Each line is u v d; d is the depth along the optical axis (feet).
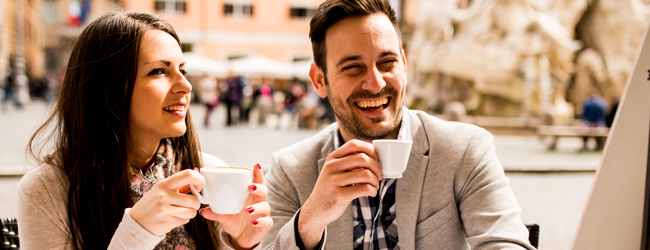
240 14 102.58
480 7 43.80
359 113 5.03
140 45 4.30
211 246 4.86
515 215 4.83
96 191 4.27
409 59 53.93
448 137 5.40
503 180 5.13
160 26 4.51
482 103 42.04
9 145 28.66
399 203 5.17
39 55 138.82
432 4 49.06
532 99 40.60
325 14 5.03
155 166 4.64
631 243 4.22
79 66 4.35
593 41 45.88
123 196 4.34
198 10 101.19
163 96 4.36
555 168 24.72
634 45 44.80
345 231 5.23
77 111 4.32
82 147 4.29
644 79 4.16
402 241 5.12
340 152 4.14
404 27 87.10
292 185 5.66
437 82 44.39
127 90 4.28
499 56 40.93
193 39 101.09
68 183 4.33
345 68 4.97
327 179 4.10
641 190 4.17
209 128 47.26
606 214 4.28
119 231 3.57
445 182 5.18
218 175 3.57
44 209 4.16
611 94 39.40
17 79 71.92
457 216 5.24
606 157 4.28
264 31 103.19
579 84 44.70
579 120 41.22
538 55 40.73
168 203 3.49
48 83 92.84
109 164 4.31
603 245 4.30
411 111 5.94
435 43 46.24
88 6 105.50
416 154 5.31
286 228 4.63
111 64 4.26
